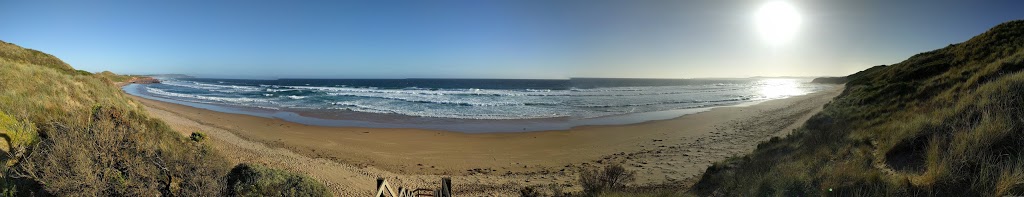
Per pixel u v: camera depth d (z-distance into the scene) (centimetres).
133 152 746
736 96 5441
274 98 4878
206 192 709
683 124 2503
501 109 3600
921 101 1180
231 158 1319
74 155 636
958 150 545
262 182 764
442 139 2055
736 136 1909
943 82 1252
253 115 3020
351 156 1627
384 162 1543
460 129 2412
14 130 723
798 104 3341
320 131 2264
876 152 750
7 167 611
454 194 1111
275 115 3055
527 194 1078
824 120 1533
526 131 2336
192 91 6519
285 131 2238
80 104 1076
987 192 443
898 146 684
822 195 576
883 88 1623
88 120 871
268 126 2428
